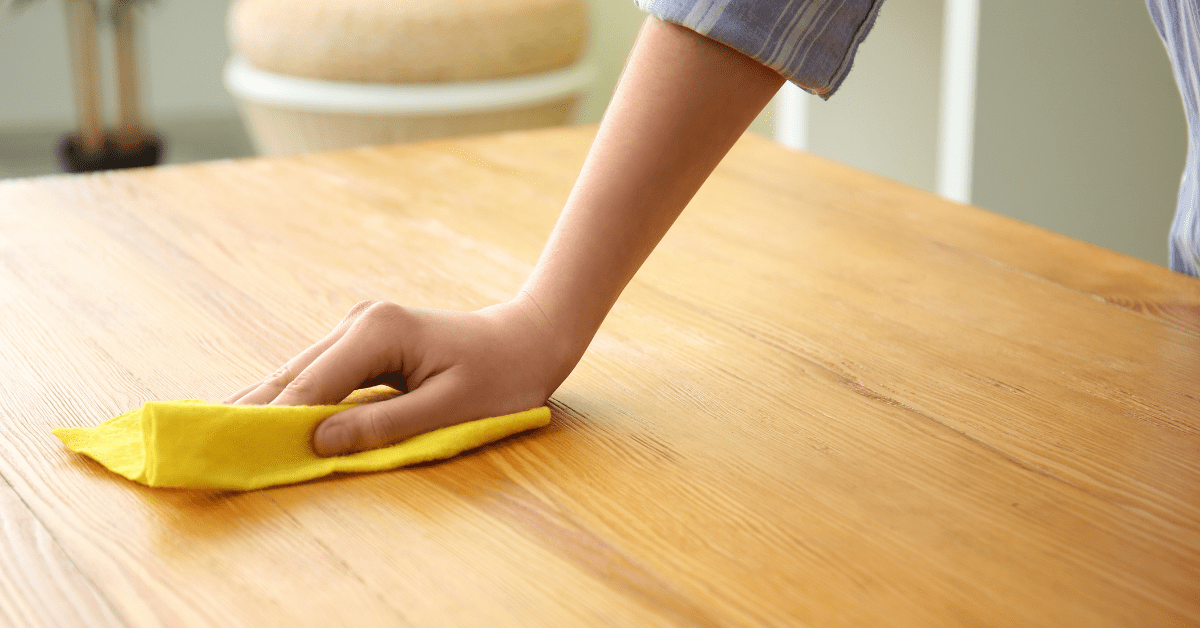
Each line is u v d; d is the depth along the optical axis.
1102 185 2.06
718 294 1.31
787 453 1.07
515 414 1.08
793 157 1.76
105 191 1.53
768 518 1.00
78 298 1.27
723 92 1.06
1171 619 0.93
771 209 1.53
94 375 1.14
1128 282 1.35
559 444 1.08
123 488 1.02
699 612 0.93
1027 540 0.98
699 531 0.99
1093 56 1.98
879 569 0.96
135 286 1.29
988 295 1.32
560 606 0.93
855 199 1.57
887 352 1.21
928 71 2.37
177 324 1.22
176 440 1.00
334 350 1.06
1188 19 1.24
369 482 1.03
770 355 1.20
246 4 2.91
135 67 4.10
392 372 1.08
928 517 1.00
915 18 2.31
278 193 1.54
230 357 1.17
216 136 4.70
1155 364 1.19
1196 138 1.29
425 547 0.97
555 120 3.04
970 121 1.92
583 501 1.02
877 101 2.35
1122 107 2.02
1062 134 2.00
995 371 1.18
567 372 1.10
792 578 0.95
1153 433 1.09
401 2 2.71
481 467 1.05
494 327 1.09
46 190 1.53
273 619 0.92
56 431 1.05
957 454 1.07
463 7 2.74
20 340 1.19
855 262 1.39
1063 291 1.33
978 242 1.45
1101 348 1.22
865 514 1.01
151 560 0.96
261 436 1.02
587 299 1.10
